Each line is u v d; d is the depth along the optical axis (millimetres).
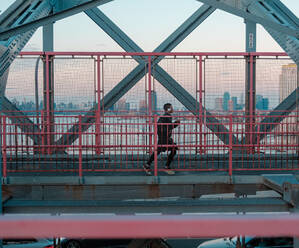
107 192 7316
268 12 9266
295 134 8531
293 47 7633
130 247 8156
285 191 6523
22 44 8078
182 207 6457
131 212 6488
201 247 10781
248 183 7406
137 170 7777
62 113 10773
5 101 10664
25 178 7242
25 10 8844
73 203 6535
